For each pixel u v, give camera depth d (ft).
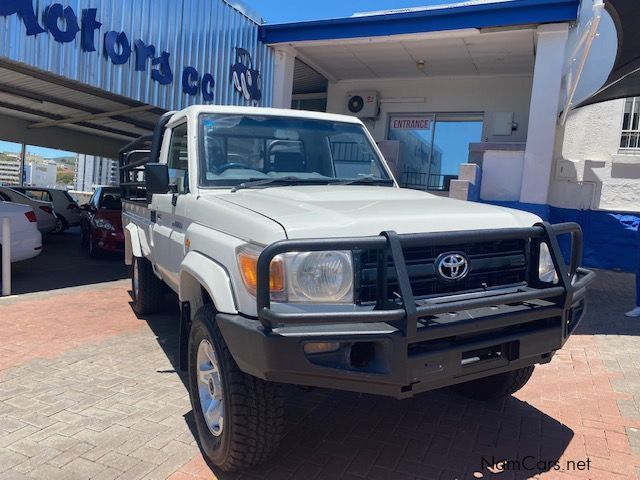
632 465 10.93
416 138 44.70
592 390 14.83
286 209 10.30
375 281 9.30
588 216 37.32
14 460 11.02
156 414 13.17
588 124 41.47
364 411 13.52
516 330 10.04
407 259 9.50
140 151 22.91
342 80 46.60
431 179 44.06
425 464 11.00
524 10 30.83
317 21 36.42
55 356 17.25
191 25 33.63
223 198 12.16
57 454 11.27
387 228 9.49
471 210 10.96
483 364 9.73
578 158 41.86
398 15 33.88
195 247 11.78
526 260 10.91
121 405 13.67
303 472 10.66
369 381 8.75
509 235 10.19
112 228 39.24
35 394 14.28
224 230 10.80
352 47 38.06
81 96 42.47
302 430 12.48
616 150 40.96
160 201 16.29
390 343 8.63
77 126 59.16
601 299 26.96
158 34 31.48
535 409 13.64
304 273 8.98
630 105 40.73
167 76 32.27
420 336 8.75
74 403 13.75
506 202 32.94
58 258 40.19
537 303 10.33
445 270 9.74
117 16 28.94
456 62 39.70
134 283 22.98
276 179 13.89
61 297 25.91
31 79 36.78
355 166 15.74
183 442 11.84
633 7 23.67
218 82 35.91
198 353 11.25
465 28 32.55
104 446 11.62
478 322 9.27
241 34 37.35
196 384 11.41
